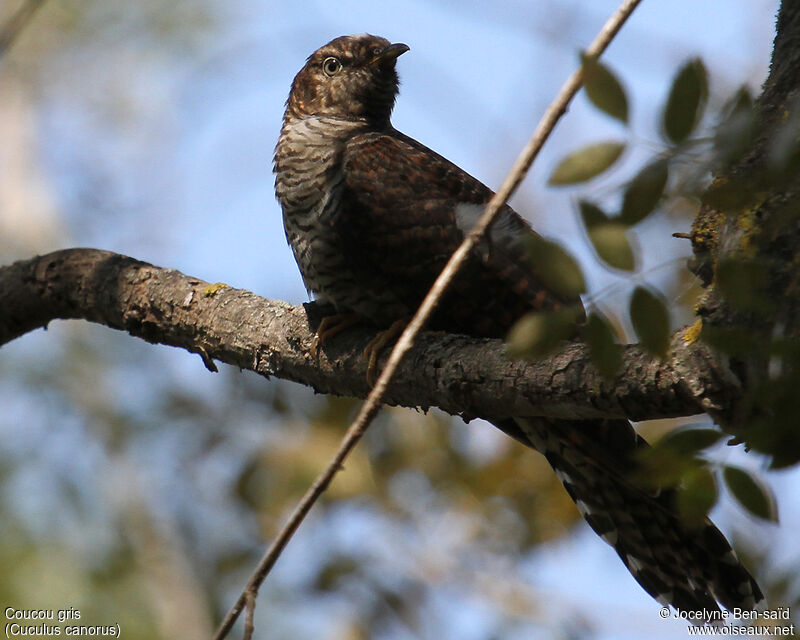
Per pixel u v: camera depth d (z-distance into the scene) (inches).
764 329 171.5
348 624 433.7
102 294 321.7
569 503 436.1
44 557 505.7
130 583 516.7
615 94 152.4
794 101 176.1
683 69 150.2
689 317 218.7
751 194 151.0
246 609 182.9
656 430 411.5
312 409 449.1
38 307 336.2
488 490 438.9
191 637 497.7
